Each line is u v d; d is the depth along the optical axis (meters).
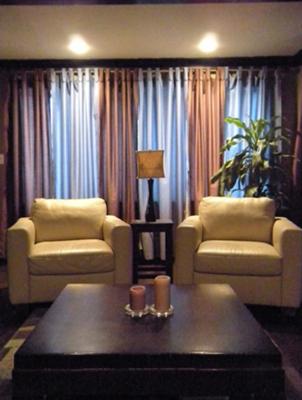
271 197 4.40
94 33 3.73
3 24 3.47
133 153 4.75
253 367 1.50
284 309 3.03
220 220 3.51
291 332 2.75
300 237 2.94
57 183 4.79
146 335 1.66
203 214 3.59
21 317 3.04
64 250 3.09
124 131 4.72
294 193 4.73
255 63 4.70
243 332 1.69
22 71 4.66
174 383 1.51
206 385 1.50
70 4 2.85
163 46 4.18
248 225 3.46
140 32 3.71
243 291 3.03
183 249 3.09
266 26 3.59
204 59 4.68
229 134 4.73
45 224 3.48
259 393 1.50
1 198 4.77
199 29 3.65
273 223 3.43
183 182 4.79
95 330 1.71
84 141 4.73
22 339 2.62
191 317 1.86
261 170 4.23
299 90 4.70
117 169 4.73
